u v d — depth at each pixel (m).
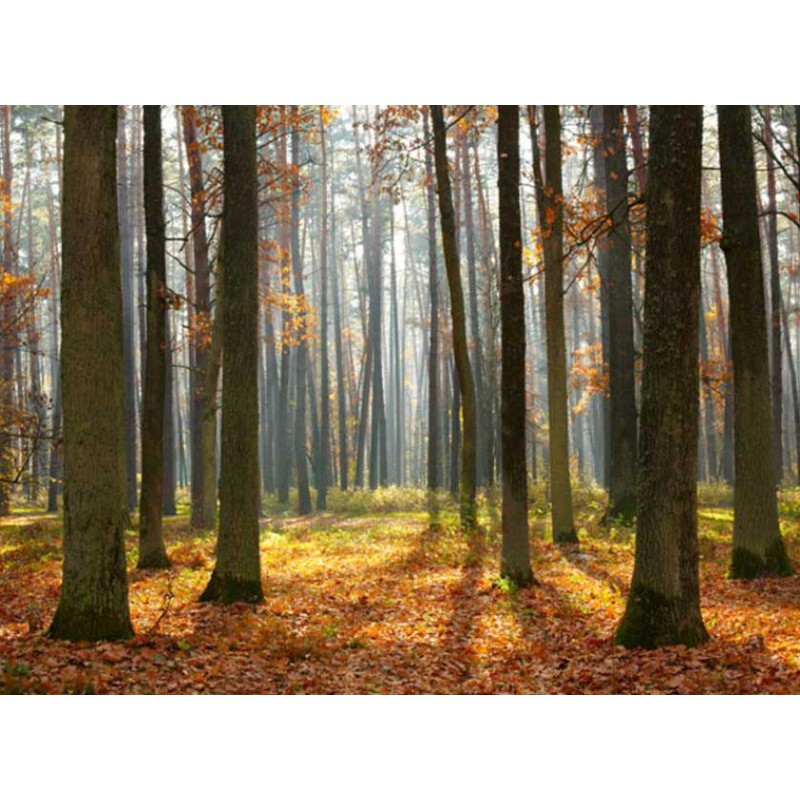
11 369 32.31
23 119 44.34
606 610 12.61
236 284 13.70
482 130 21.44
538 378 68.25
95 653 9.38
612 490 22.61
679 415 10.06
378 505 37.56
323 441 41.50
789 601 12.90
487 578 15.50
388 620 12.17
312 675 9.23
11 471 17.55
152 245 17.48
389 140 21.62
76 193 10.11
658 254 10.12
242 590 13.35
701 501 34.41
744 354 15.09
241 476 13.52
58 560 18.19
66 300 10.15
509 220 15.23
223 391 13.66
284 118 21.75
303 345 38.44
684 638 9.98
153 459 17.30
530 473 46.94
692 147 10.04
